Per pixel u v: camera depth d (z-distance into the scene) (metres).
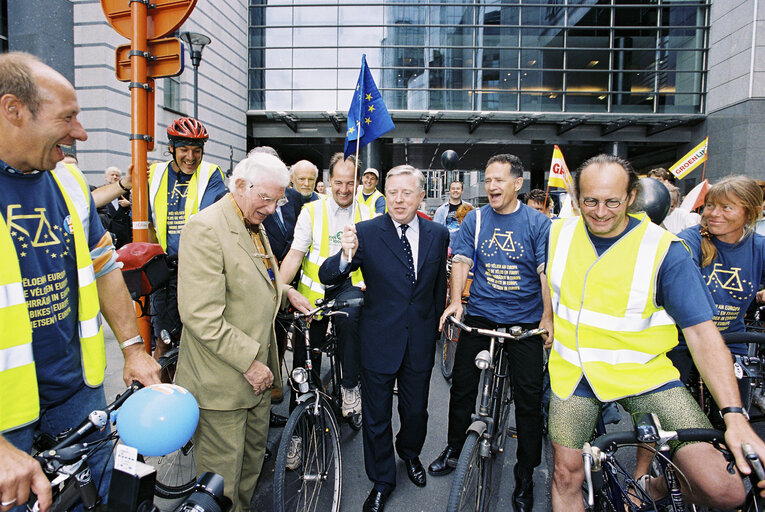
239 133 17.53
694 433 1.46
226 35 16.25
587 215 1.81
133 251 2.56
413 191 2.46
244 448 2.26
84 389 1.74
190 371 2.06
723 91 17.91
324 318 3.15
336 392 3.39
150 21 2.79
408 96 19.09
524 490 2.62
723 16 17.91
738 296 2.67
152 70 2.83
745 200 2.46
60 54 9.74
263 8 18.67
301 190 4.23
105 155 10.15
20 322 1.38
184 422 1.19
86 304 1.68
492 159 2.78
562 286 1.98
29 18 9.26
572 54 19.12
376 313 2.59
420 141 20.08
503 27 19.00
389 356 2.55
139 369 1.89
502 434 2.71
